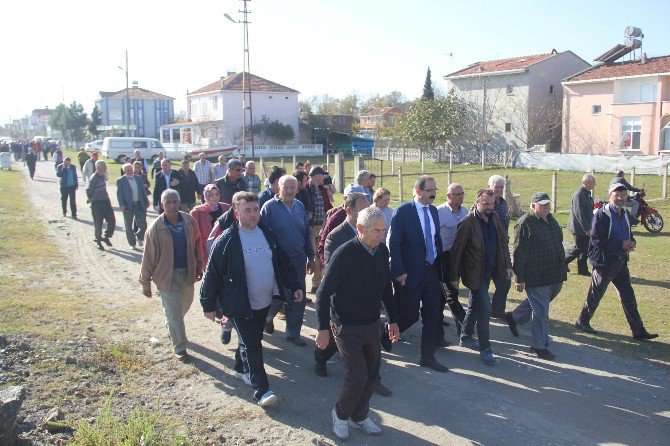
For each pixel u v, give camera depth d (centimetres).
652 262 1119
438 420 502
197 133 6388
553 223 646
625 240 695
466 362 638
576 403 538
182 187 1296
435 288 615
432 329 618
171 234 615
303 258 695
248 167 1190
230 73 6838
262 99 6278
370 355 470
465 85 4897
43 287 908
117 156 4666
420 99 5016
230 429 480
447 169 3753
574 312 811
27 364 576
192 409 514
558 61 4519
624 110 3834
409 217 605
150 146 4772
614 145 3916
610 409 526
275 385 571
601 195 2305
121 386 554
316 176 919
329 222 710
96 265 1098
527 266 638
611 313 807
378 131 7788
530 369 618
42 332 677
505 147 4634
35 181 3072
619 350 671
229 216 655
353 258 452
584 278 998
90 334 686
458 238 628
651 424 499
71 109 8581
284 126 6256
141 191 1272
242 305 512
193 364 617
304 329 745
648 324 759
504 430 485
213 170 1597
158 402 484
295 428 482
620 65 4031
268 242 538
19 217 1720
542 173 3378
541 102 4497
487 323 628
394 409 523
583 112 4122
